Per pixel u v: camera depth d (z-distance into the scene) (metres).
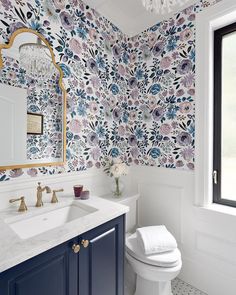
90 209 1.21
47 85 1.34
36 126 1.29
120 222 1.20
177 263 1.24
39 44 1.29
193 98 1.58
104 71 1.76
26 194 1.24
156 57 1.81
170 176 1.72
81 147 1.57
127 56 2.01
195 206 1.56
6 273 0.68
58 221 1.21
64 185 1.45
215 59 1.58
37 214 1.12
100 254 1.06
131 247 1.36
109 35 1.82
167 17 1.72
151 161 1.86
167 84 1.73
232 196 1.55
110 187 1.79
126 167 1.73
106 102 1.79
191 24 1.58
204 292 1.55
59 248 0.86
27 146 1.25
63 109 1.41
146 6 0.93
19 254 0.70
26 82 1.24
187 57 1.61
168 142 1.73
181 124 1.65
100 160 1.73
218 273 1.48
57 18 1.41
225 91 1.57
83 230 0.94
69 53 1.48
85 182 1.60
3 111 1.14
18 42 1.20
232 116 1.54
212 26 1.54
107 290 1.12
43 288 0.80
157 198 1.81
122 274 1.23
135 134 1.98
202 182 1.54
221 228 1.45
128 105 2.02
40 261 0.79
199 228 1.57
